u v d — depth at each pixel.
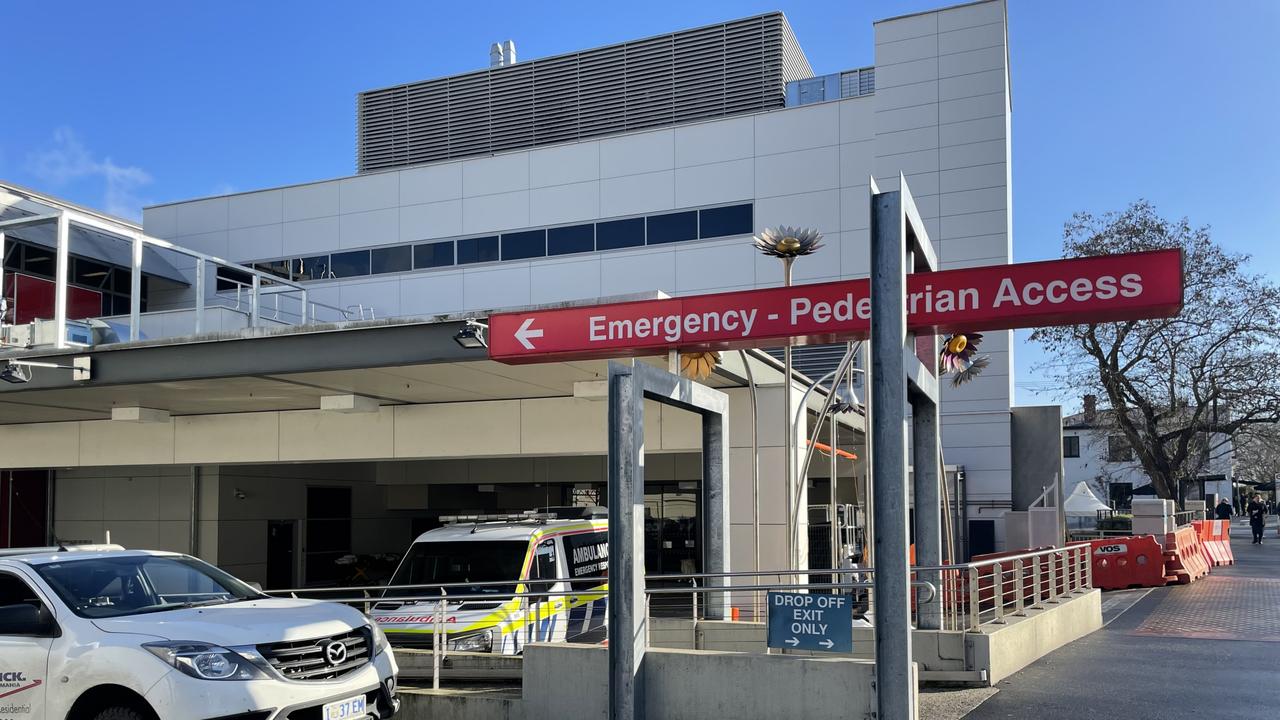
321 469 24.62
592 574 13.35
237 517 22.33
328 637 7.21
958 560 27.12
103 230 17.89
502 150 38.03
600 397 15.34
